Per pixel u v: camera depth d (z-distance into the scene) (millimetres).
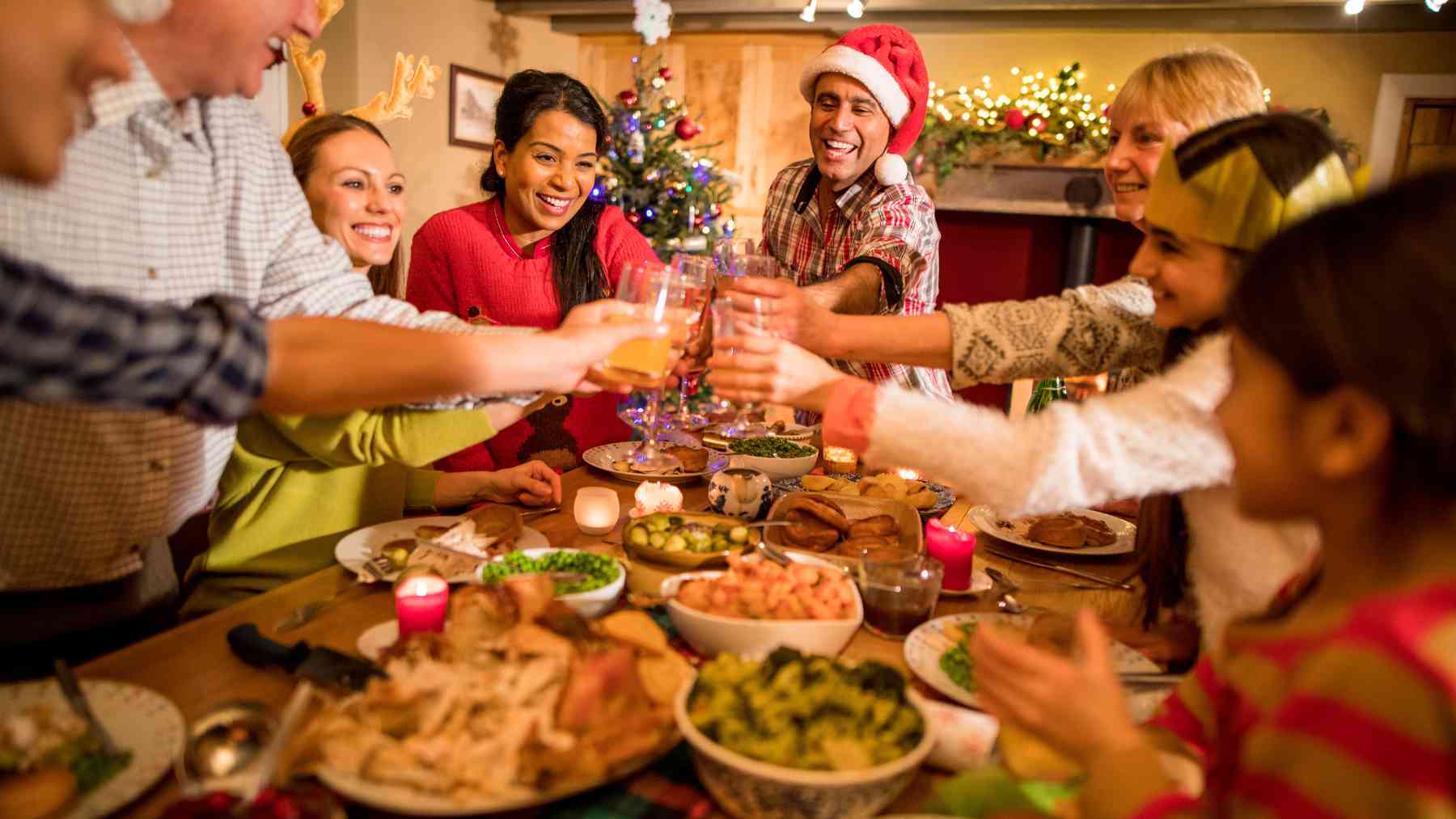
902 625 1193
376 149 1806
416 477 1695
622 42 6211
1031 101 5410
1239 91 1429
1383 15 4891
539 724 830
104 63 776
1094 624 711
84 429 1133
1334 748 528
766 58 5934
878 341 1432
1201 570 1047
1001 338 1378
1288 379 585
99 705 923
